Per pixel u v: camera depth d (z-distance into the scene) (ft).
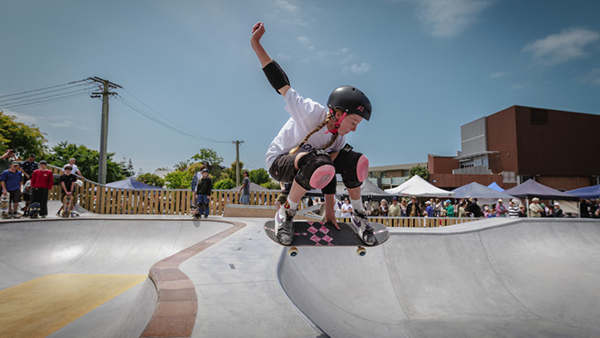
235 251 14.01
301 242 6.86
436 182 123.03
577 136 123.65
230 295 8.15
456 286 17.31
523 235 21.74
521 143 118.93
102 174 68.39
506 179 119.24
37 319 12.79
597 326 13.47
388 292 16.16
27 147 100.42
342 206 42.24
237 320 6.65
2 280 19.02
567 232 22.13
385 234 7.47
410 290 16.63
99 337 9.73
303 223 7.69
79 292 16.75
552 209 58.49
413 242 19.75
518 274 18.47
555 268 18.42
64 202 32.50
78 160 124.16
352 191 7.30
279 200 8.07
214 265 11.25
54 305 14.55
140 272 21.77
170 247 26.30
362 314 13.85
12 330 11.72
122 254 25.11
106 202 40.50
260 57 6.57
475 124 136.77
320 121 6.90
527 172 118.52
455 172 136.46
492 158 127.34
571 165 121.90
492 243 20.76
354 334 10.62
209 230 27.71
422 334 12.63
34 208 27.78
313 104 6.86
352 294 15.30
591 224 23.11
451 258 19.24
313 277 15.46
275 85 6.69
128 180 61.93
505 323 13.88
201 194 31.86
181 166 203.41
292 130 7.16
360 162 6.90
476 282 17.85
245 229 22.00
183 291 8.17
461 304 15.83
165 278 9.21
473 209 49.21
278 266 11.26
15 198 28.63
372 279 16.85
